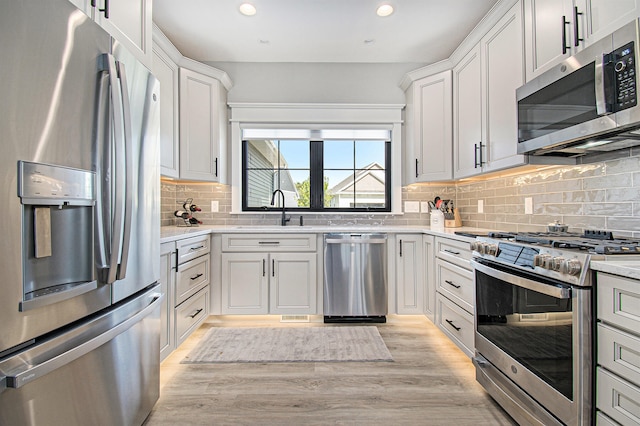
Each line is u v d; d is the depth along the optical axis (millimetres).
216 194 3039
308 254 2584
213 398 1572
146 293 1351
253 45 2750
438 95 2629
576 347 1029
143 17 1444
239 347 2139
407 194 3066
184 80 2520
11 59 753
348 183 3168
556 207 1829
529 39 1644
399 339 2279
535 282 1202
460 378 1758
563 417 1084
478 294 1655
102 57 1044
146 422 1389
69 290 899
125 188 1115
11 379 743
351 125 3023
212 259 2547
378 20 2400
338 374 1802
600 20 1240
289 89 3070
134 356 1263
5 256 752
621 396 905
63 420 916
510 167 1828
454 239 2018
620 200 1448
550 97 1436
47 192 839
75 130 933
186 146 2533
